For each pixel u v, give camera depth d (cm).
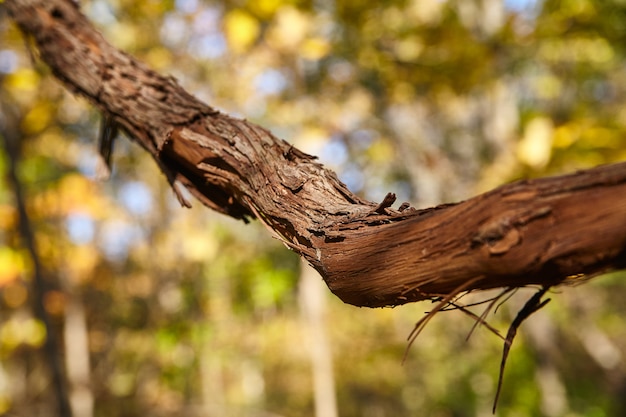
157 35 421
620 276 686
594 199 77
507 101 472
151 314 662
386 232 101
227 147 149
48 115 371
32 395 908
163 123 163
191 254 484
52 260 523
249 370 935
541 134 277
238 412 945
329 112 433
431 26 368
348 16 353
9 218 404
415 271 95
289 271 563
